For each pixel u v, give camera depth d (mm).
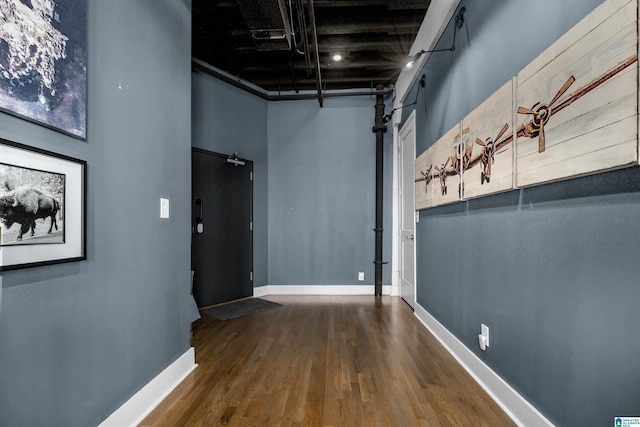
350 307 3588
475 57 1970
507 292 1622
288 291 4312
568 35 1145
